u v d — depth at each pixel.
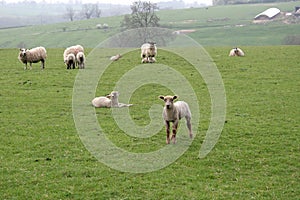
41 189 13.52
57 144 17.73
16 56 44.72
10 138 18.48
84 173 14.79
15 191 13.36
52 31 122.88
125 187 13.72
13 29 136.62
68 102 25.30
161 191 13.42
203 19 143.75
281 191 13.50
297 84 31.11
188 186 13.79
